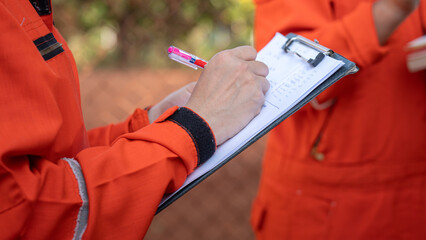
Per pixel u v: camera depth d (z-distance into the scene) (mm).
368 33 1107
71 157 750
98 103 3941
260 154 3521
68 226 657
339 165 1282
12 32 649
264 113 807
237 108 782
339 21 1162
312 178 1316
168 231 2941
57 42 750
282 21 1230
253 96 791
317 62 826
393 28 1124
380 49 1111
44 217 632
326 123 1264
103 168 692
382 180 1265
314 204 1319
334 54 844
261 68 833
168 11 4715
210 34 4930
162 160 707
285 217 1384
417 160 1266
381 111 1230
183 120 754
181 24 4777
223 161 768
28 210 609
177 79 4305
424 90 1236
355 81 1219
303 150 1320
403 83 1225
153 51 4746
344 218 1289
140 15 4703
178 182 739
